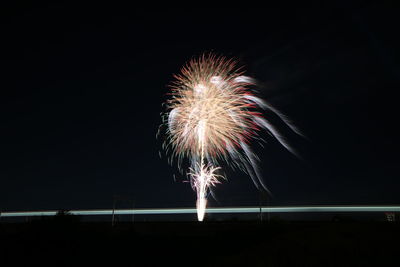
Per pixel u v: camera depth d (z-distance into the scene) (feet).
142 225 99.91
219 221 100.22
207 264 69.82
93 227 97.30
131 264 73.51
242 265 64.64
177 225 97.86
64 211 102.27
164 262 73.82
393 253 59.41
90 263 74.08
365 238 66.90
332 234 70.90
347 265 57.16
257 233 83.87
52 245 81.51
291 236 73.51
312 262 59.82
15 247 80.43
